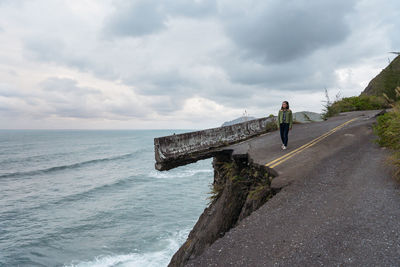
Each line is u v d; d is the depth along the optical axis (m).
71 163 65.81
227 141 9.89
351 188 4.26
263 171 6.15
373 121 11.81
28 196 33.75
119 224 22.33
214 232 6.28
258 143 9.76
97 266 15.79
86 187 38.09
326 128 11.84
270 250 2.85
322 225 3.20
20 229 22.31
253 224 3.53
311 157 6.55
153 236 19.39
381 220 3.15
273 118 14.48
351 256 2.55
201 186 35.31
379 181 4.43
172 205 26.95
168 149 7.66
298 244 2.87
